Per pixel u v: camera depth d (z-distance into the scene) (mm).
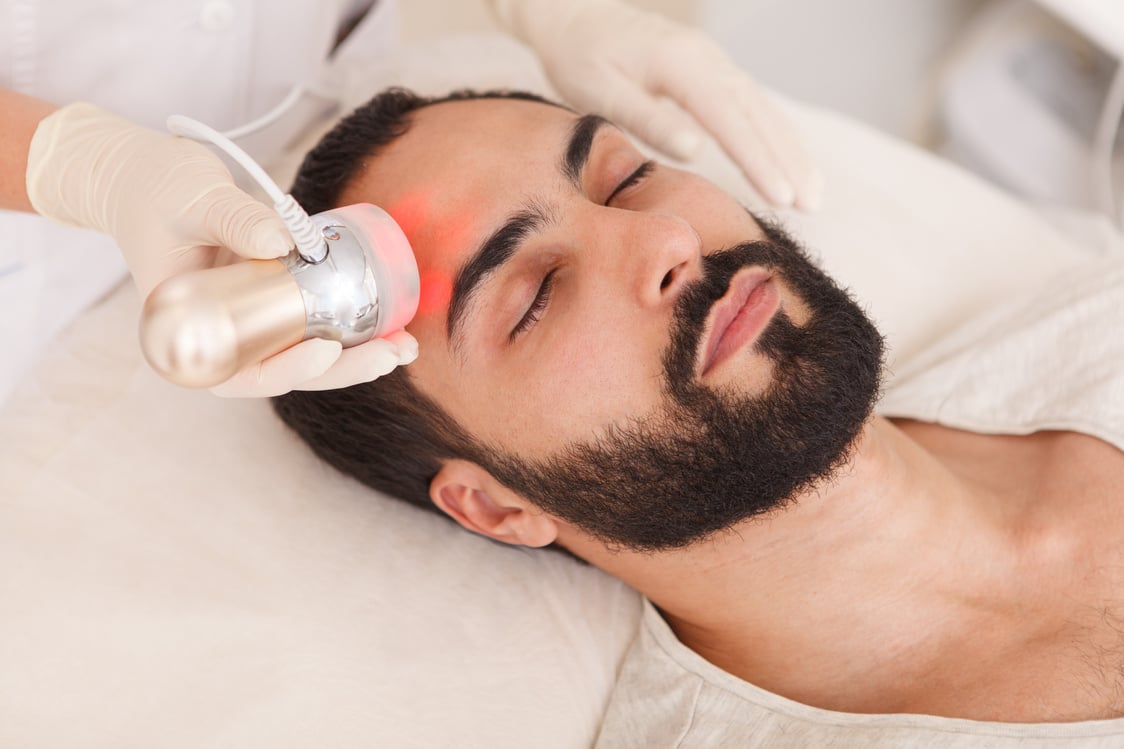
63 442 1093
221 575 1034
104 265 1189
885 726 948
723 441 897
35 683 947
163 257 790
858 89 2191
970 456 1210
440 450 1022
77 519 1042
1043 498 1081
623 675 1092
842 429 907
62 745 922
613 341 901
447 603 1077
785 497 928
